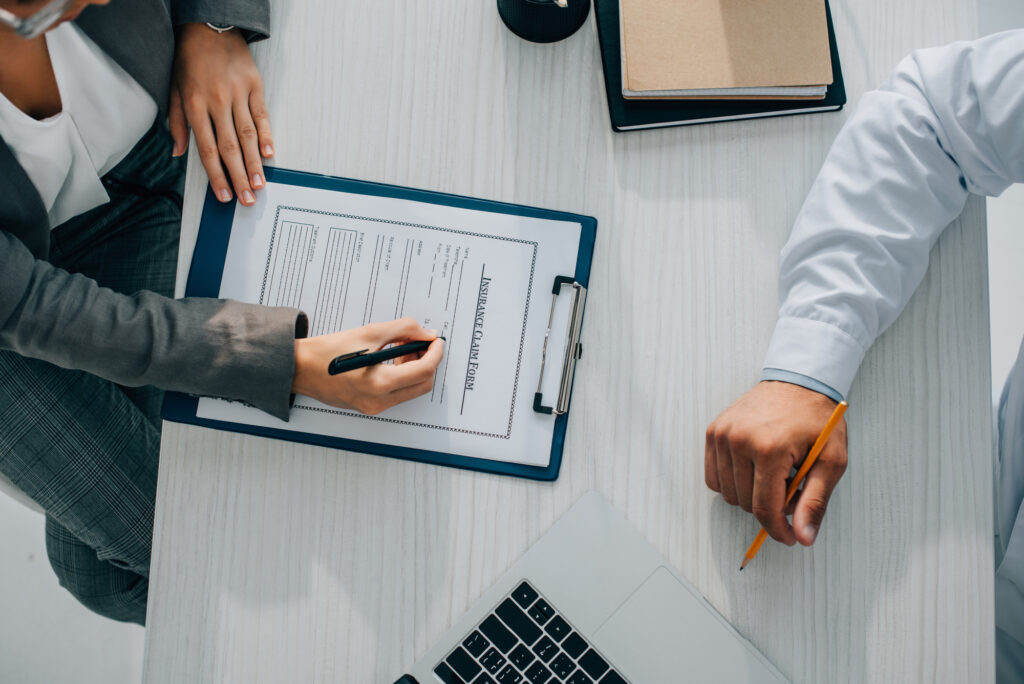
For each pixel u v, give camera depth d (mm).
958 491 708
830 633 686
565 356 715
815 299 705
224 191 738
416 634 683
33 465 879
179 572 687
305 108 768
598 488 708
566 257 735
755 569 696
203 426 708
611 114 752
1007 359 1393
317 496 701
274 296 729
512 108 770
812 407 688
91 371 703
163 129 972
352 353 673
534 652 670
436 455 706
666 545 702
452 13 787
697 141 767
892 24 799
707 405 725
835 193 723
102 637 1385
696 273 746
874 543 700
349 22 786
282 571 689
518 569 686
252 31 758
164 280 1015
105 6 692
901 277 709
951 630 685
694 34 731
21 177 693
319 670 677
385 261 730
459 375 715
